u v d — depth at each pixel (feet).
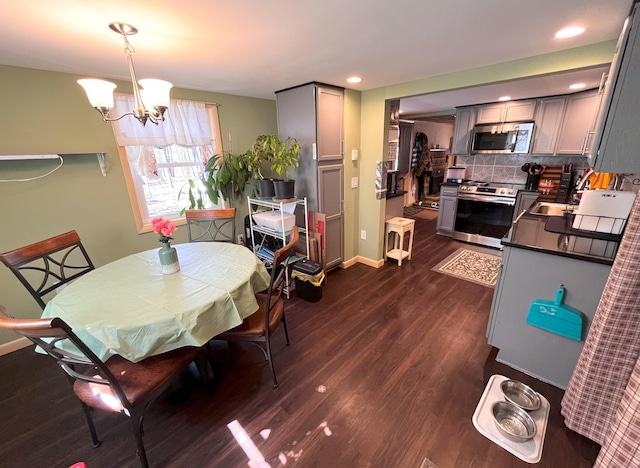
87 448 4.76
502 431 4.69
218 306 4.75
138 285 5.23
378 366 6.35
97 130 7.61
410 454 4.51
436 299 9.10
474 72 7.34
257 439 4.82
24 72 6.42
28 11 3.89
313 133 9.22
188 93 9.14
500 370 6.16
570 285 5.16
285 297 9.49
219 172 9.55
